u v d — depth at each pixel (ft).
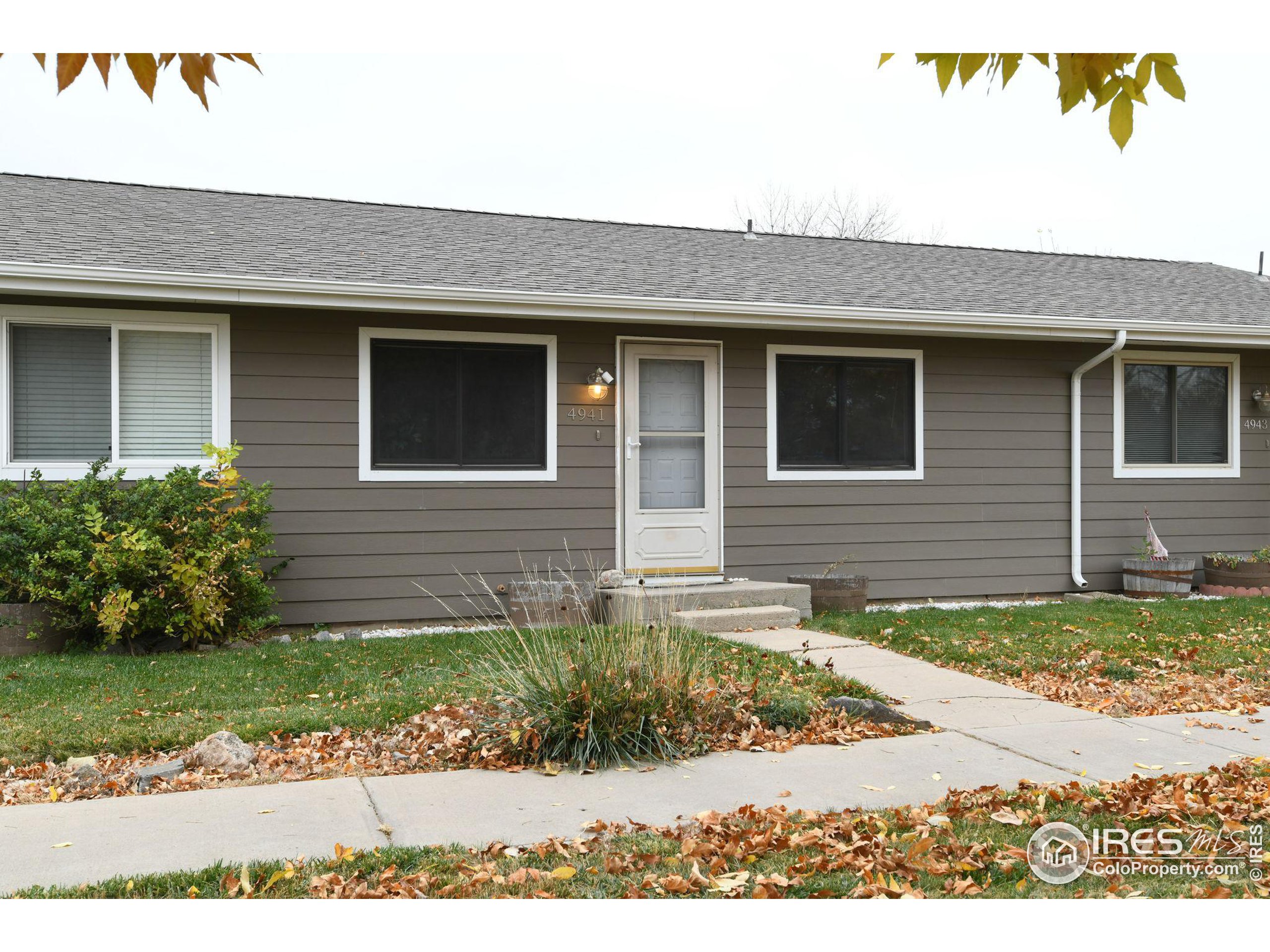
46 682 20.97
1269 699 21.11
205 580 24.82
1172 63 10.63
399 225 36.22
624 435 32.19
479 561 30.53
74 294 25.45
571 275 32.17
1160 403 38.40
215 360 28.19
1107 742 17.60
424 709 18.98
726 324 31.19
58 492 25.88
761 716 18.81
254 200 37.04
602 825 13.29
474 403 30.68
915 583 34.99
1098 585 37.22
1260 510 39.40
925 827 12.97
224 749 16.48
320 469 29.04
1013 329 34.01
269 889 11.19
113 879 11.40
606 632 19.66
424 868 11.83
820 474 34.09
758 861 12.17
